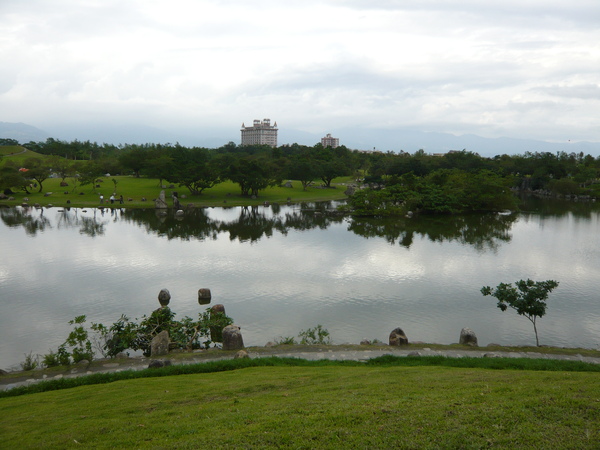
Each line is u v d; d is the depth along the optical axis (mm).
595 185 169375
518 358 26328
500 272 58906
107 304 46000
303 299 47781
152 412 16297
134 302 46656
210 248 75438
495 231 93188
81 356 29422
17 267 60875
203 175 141250
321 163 179375
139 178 178000
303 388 18734
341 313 43469
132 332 32594
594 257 67812
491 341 36938
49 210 118875
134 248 74688
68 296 48469
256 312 43750
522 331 39062
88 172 147375
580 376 19453
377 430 13000
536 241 81312
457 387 17438
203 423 14500
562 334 38375
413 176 142750
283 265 63125
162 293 46500
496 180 129250
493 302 46781
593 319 41844
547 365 24219
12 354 33781
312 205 139250
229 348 30891
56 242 78688
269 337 37562
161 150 177750
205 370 24766
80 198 134625
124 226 98438
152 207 126812
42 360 32156
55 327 39500
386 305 45875
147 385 20844
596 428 12539
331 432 12969
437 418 13625
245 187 149250
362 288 51844
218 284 53469
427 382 18656
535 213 122438
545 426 12773
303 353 29906
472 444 11922
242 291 50656
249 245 78312
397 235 89000
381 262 64812
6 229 91625
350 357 28953
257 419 14469
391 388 17734
